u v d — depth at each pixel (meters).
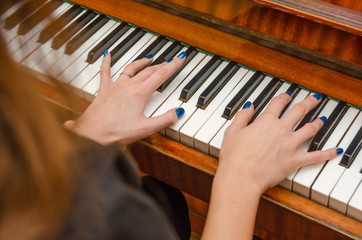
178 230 1.35
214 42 1.31
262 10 1.20
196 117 1.18
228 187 0.98
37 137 0.51
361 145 1.08
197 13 1.31
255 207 0.97
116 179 0.59
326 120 1.13
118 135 1.11
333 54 1.15
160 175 1.26
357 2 1.08
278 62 1.24
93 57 1.36
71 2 1.53
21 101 0.50
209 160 1.14
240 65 1.30
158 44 1.38
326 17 1.10
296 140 1.03
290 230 1.10
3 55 0.50
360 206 0.97
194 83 1.24
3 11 0.57
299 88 1.23
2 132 0.51
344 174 1.03
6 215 0.51
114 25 1.46
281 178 1.02
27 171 0.50
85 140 0.61
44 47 1.40
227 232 0.92
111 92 1.18
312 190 1.02
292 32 1.18
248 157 1.00
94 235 0.56
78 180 0.55
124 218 0.59
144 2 1.40
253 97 1.23
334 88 1.18
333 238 1.02
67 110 1.22
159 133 1.20
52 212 0.51
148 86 1.17
